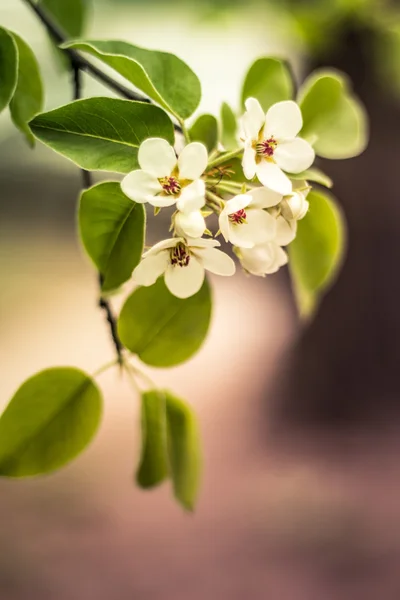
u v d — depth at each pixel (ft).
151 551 4.62
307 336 6.00
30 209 9.99
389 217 5.41
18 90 1.77
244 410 6.11
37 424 1.66
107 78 1.81
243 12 3.99
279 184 1.55
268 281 6.99
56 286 8.73
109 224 1.60
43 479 5.33
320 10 3.63
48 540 4.67
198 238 1.53
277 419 6.01
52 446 1.67
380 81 4.58
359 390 5.93
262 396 6.15
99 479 5.38
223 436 5.82
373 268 5.65
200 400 6.29
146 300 1.67
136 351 1.69
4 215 9.87
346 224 5.48
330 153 1.80
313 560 4.57
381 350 5.87
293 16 3.68
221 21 4.17
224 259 1.55
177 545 4.69
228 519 4.93
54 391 1.66
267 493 5.19
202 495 5.14
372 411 5.92
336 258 1.87
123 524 4.89
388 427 5.83
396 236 5.49
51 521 4.88
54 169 9.87
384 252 5.57
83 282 8.86
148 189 1.51
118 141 1.55
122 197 1.58
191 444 1.76
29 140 1.79
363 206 5.38
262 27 4.14
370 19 3.60
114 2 4.86
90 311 8.20
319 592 4.30
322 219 1.84
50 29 1.85
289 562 4.54
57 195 10.10
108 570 4.42
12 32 1.74
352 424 5.92
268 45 4.64
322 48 3.84
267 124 1.57
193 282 1.56
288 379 6.07
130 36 5.13
